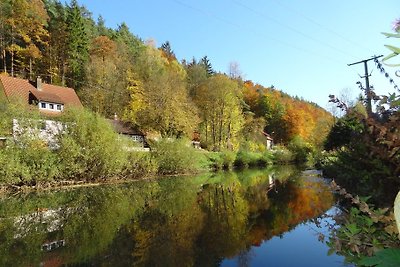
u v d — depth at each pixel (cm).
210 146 4697
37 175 2067
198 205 1542
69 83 5031
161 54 7381
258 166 4444
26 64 4634
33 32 4691
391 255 103
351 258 267
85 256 835
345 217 340
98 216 1309
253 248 877
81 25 5303
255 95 7550
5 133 2000
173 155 3152
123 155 2536
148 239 981
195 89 5719
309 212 1242
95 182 2427
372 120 285
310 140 5716
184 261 793
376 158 336
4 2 4509
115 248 897
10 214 1350
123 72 4966
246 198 1720
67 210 1432
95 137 2375
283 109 7406
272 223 1134
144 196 1827
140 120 4381
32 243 948
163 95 4409
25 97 3331
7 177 1920
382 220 239
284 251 839
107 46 5641
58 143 2261
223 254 837
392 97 235
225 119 4700
